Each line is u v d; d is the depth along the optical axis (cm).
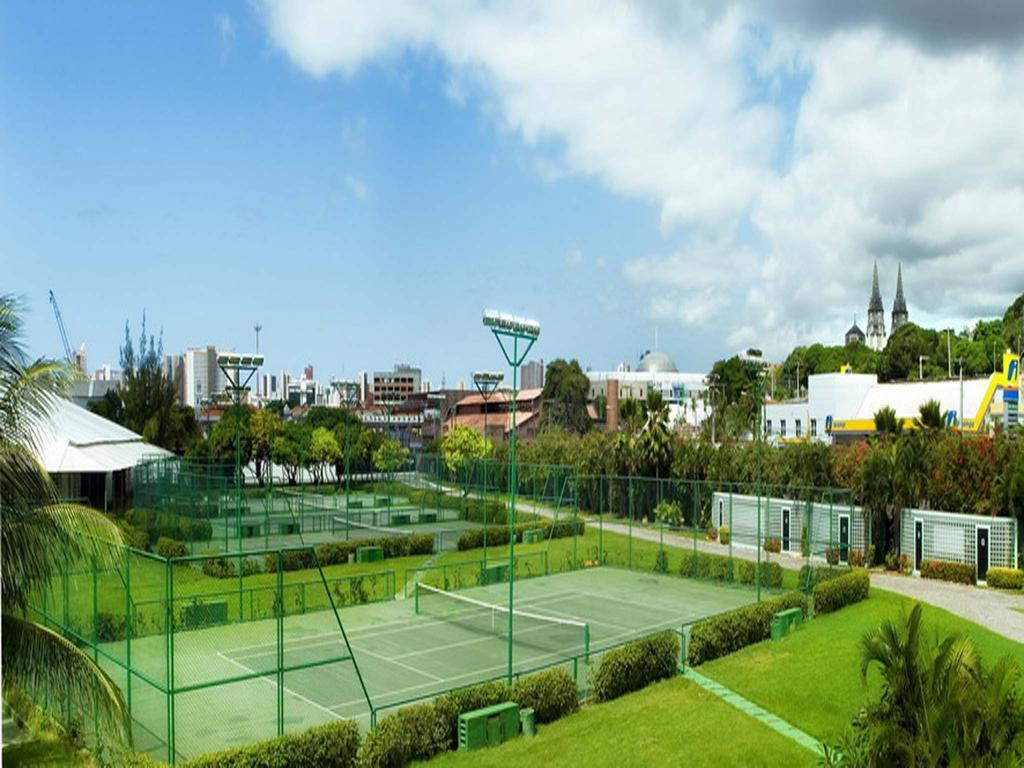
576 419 11738
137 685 1978
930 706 1270
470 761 1783
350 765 1681
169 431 9038
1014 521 3784
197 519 4859
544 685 2048
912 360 12925
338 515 6312
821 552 4384
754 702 2194
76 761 1655
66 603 2158
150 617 2756
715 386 12900
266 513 4594
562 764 1767
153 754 1723
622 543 5294
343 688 2297
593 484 6700
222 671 2402
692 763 1780
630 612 3412
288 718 2030
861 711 1453
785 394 15112
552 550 5062
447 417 15312
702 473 6069
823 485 4894
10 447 1462
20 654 1462
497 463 6844
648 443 6419
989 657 2520
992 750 1225
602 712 2112
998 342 11650
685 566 4316
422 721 1809
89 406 9781
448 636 2942
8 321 1464
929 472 4209
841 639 2805
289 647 2717
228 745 1817
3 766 1602
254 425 8975
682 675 2425
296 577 3950
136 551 1695
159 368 9188
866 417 7969
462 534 5078
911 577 4047
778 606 2969
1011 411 5675
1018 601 3459
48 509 1509
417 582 3428
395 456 9325
